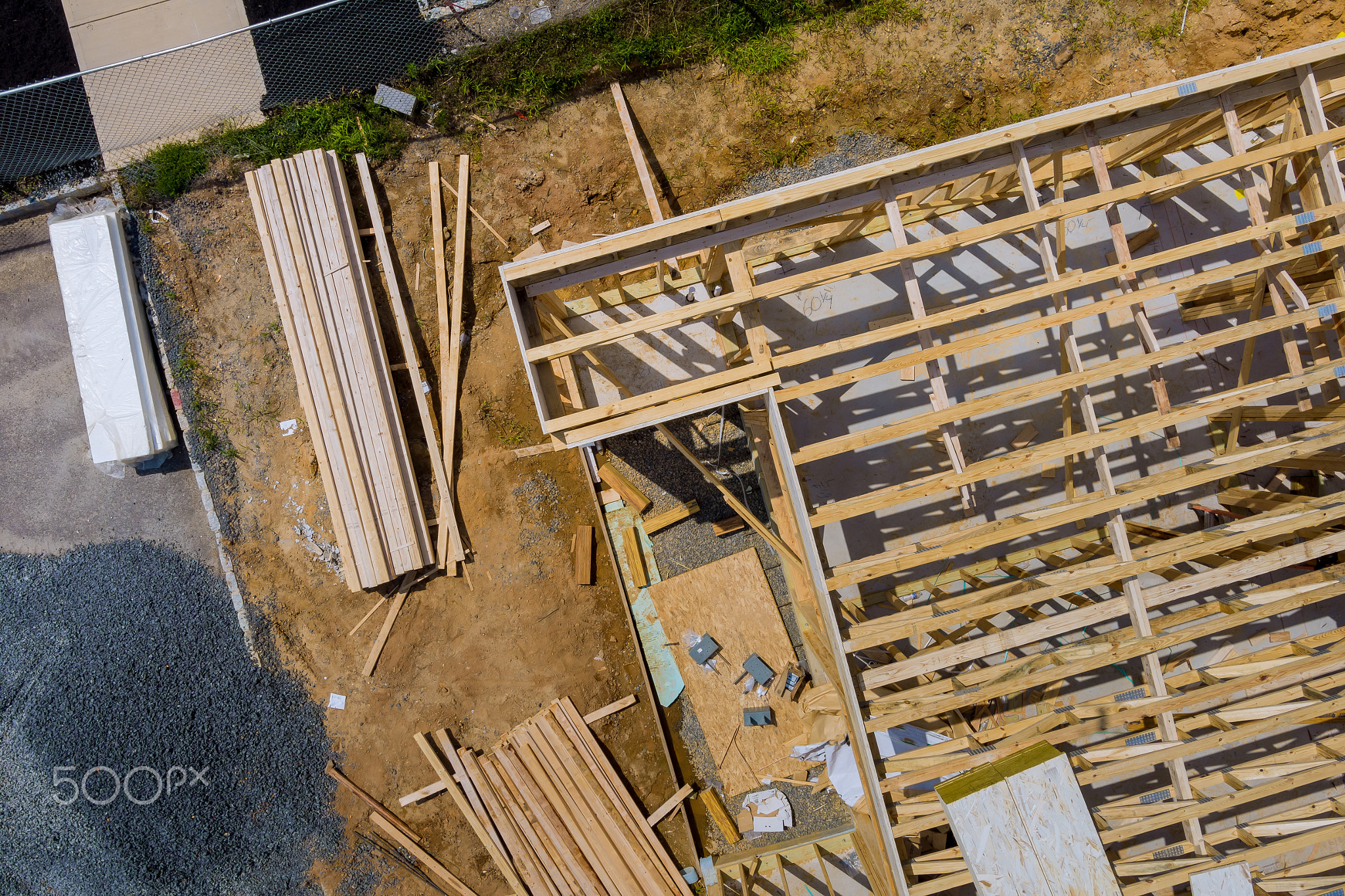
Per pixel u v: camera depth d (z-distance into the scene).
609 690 7.78
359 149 7.68
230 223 7.71
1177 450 7.68
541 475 7.80
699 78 7.75
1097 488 7.70
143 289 7.70
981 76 7.73
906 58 7.73
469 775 7.62
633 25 7.66
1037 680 5.62
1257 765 6.00
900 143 7.80
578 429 5.55
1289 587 5.88
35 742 7.66
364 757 7.73
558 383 7.53
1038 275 7.69
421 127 7.75
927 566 7.66
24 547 7.76
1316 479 7.39
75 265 7.46
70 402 7.82
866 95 7.75
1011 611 7.67
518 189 7.78
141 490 7.80
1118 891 4.92
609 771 7.62
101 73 7.63
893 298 7.68
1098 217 7.64
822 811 7.68
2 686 7.69
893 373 7.69
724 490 7.12
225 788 7.67
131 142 7.71
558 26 7.64
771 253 7.02
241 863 7.67
